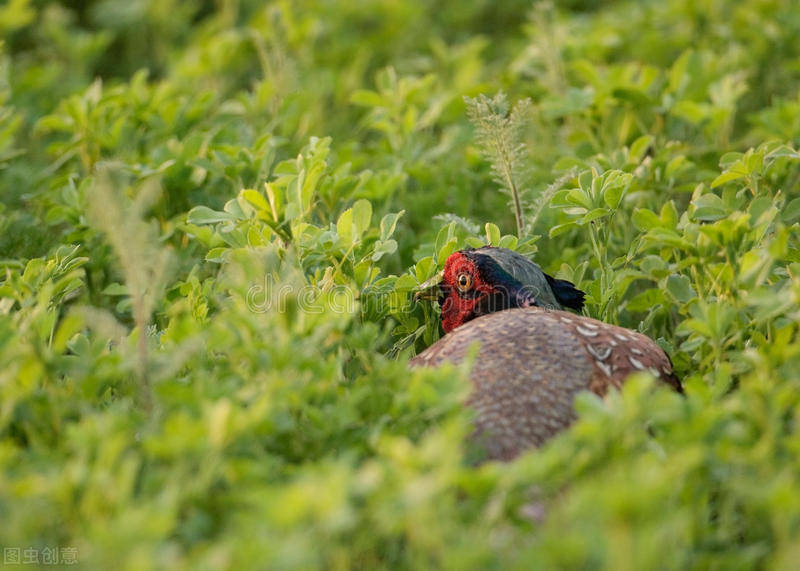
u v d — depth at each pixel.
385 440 5.66
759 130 12.35
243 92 13.54
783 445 6.10
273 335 6.72
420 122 12.53
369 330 7.05
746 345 7.85
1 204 11.01
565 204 9.20
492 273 8.71
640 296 9.06
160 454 5.67
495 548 5.54
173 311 7.65
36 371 6.47
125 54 18.20
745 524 6.29
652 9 16.52
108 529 5.20
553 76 13.54
